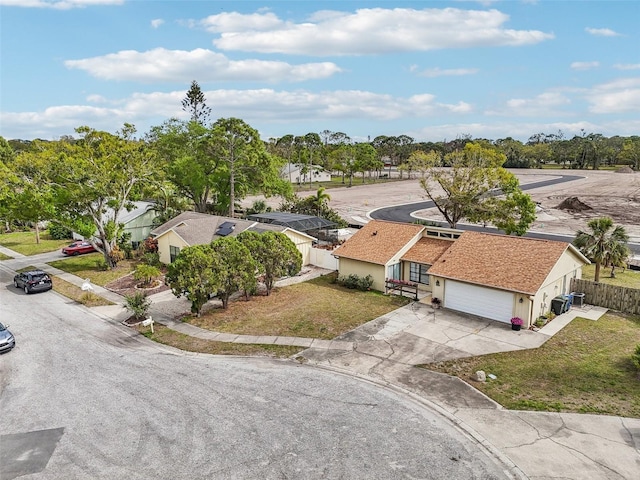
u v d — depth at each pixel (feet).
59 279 107.34
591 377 54.49
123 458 39.75
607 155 506.07
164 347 66.80
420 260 90.89
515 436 42.80
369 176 418.72
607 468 37.99
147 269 98.37
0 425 45.60
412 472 37.65
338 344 65.67
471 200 126.11
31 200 105.40
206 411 47.57
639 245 130.72
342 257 97.19
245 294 87.76
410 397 50.57
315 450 40.60
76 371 58.23
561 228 159.94
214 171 165.37
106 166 107.96
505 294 72.54
